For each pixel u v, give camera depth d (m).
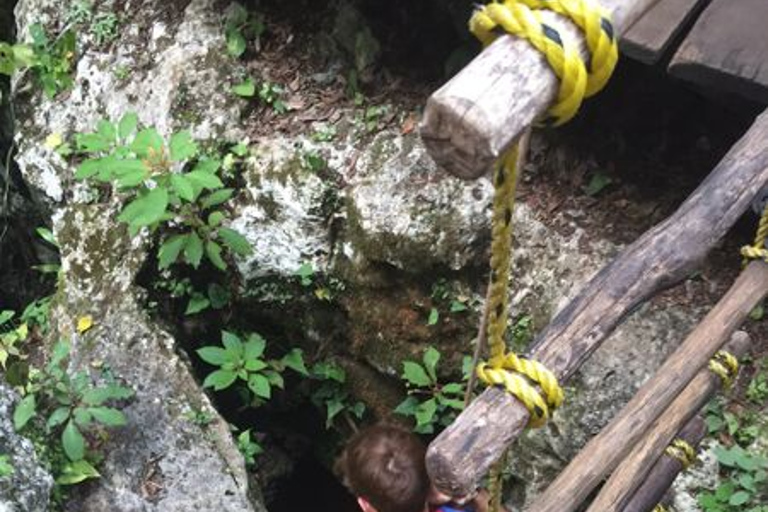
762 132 2.66
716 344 2.78
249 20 5.28
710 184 2.53
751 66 3.40
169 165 4.56
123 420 4.27
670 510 3.98
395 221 4.67
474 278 4.66
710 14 3.57
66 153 5.31
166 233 4.91
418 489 2.99
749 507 3.94
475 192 4.63
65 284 5.09
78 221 5.18
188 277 4.97
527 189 4.70
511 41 1.51
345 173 4.85
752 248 2.96
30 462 4.08
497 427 1.79
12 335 5.08
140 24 5.43
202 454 4.43
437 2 5.01
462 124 1.46
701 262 2.39
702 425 3.19
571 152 4.73
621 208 4.61
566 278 4.45
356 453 3.10
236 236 4.72
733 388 4.16
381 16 5.14
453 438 1.77
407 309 4.79
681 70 3.49
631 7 1.64
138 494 4.30
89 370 4.70
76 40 5.46
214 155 4.97
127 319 4.84
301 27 5.28
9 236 6.11
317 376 5.06
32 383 4.38
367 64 5.09
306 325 5.04
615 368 4.22
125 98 5.26
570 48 1.50
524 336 4.48
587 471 2.52
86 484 4.30
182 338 5.05
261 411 5.33
